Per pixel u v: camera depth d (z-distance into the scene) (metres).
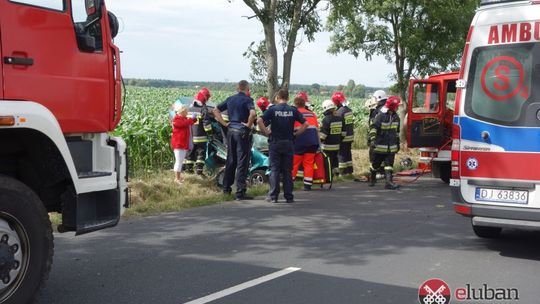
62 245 6.95
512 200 6.39
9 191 4.26
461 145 6.74
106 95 5.21
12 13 4.36
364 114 25.95
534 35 6.32
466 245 7.07
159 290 5.27
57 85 4.71
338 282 5.51
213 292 5.21
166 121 13.98
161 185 10.46
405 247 6.93
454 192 6.82
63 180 4.90
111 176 5.20
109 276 5.70
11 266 4.32
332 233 7.65
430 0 16.22
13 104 4.27
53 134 4.51
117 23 5.41
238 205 9.73
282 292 5.20
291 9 13.39
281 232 7.69
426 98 12.69
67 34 4.80
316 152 11.57
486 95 6.57
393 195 11.05
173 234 7.55
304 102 11.53
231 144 10.26
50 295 5.14
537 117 6.25
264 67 13.43
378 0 16.62
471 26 6.75
